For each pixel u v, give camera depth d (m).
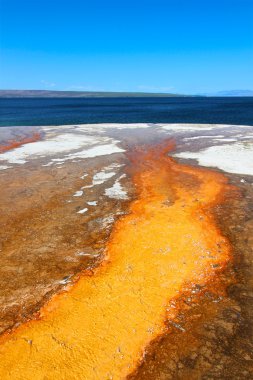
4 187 15.75
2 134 32.44
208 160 20.64
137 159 21.48
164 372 6.19
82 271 9.06
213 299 8.01
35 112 69.38
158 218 12.05
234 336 6.91
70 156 22.39
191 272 8.99
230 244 10.30
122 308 7.70
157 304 7.83
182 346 6.71
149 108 83.75
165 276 8.81
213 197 14.14
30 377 6.07
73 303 7.86
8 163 20.58
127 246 10.21
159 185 15.90
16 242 10.55
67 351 6.59
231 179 16.66
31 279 8.74
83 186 15.88
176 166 19.53
